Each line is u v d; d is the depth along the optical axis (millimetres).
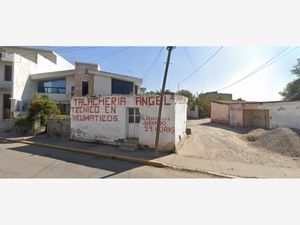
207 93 39125
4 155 9266
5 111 20812
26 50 25703
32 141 12859
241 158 9375
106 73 20344
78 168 7461
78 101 12898
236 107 22391
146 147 10570
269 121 19234
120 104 11375
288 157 9984
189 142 12586
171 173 7180
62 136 14055
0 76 20594
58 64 27922
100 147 11000
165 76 8945
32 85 21844
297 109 17484
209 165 7996
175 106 10102
